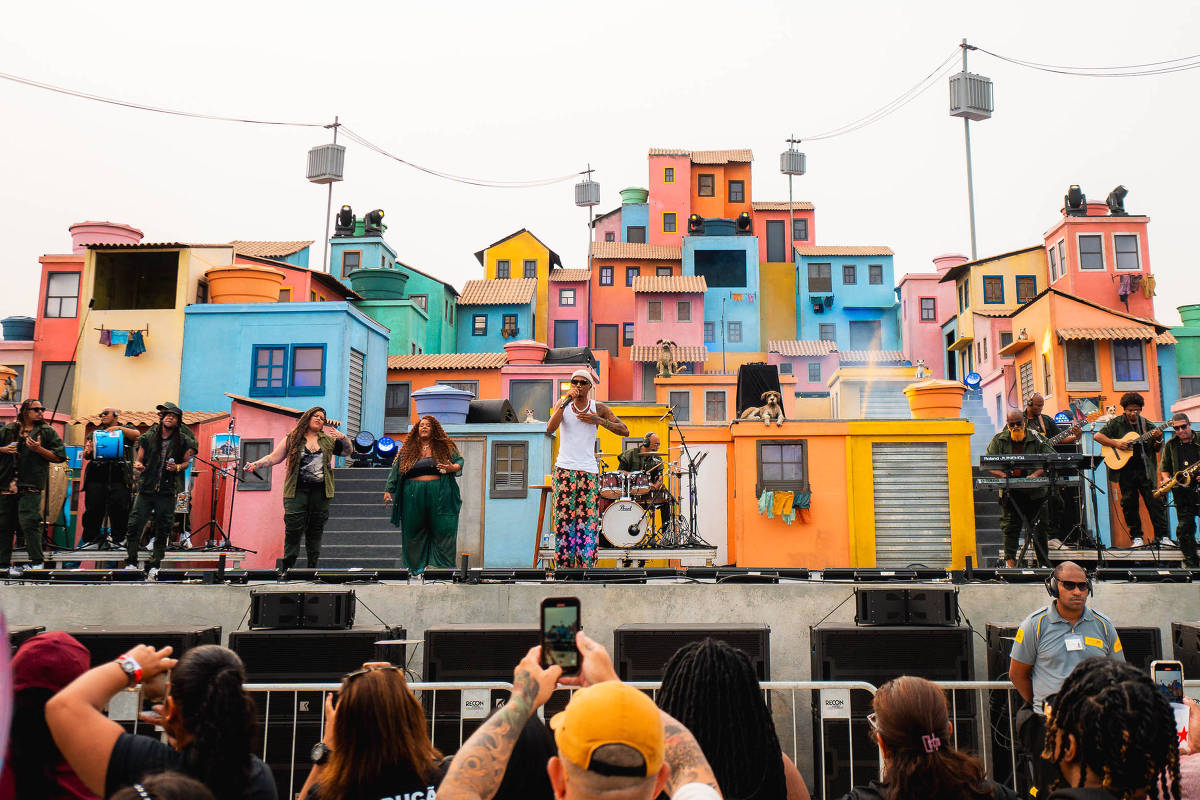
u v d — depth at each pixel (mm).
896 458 15125
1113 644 5465
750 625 6746
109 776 2887
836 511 15078
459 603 7855
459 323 45375
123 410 21312
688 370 41250
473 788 2189
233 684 3072
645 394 41406
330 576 8227
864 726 6461
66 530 16516
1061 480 9750
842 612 7668
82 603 7895
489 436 17047
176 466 9953
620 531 11000
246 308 21469
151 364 21500
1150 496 10227
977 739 6688
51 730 2900
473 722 6230
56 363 23516
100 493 12273
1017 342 27016
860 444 15195
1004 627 6836
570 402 9422
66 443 19453
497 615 7809
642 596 7789
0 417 19594
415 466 9781
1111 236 33438
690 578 8539
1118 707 2529
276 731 6406
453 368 31281
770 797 2885
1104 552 10938
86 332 21781
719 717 2891
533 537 16625
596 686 1999
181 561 13172
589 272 48781
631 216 55062
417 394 17516
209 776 2947
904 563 14812
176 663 3148
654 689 6422
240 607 7812
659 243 51812
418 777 3234
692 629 6605
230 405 21078
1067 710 2652
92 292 22156
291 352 21125
